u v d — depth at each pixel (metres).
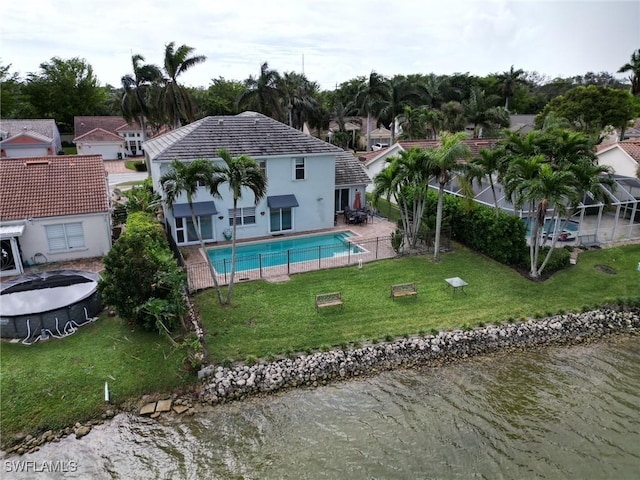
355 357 17.25
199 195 28.92
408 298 21.59
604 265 25.59
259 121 32.09
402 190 27.48
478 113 62.19
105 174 27.62
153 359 16.30
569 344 19.09
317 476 12.23
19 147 64.56
